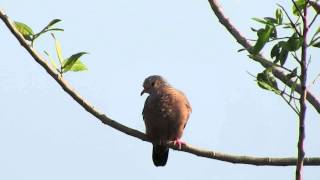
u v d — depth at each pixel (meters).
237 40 10.11
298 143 7.91
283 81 9.27
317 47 7.97
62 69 9.77
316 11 8.25
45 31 9.52
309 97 9.48
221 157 10.30
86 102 10.10
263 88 8.42
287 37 8.14
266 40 8.12
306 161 9.95
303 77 7.84
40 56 9.70
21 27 9.54
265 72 8.45
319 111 9.46
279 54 8.23
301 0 8.23
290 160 9.98
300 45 7.93
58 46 9.71
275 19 8.19
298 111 8.12
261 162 10.12
